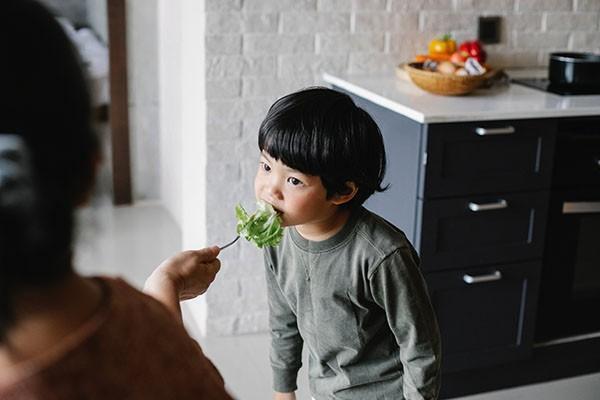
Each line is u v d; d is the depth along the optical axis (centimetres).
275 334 173
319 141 135
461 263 257
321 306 154
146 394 67
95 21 447
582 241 274
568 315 281
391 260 144
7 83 58
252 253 305
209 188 294
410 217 254
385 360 159
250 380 281
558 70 289
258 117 292
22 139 58
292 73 293
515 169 255
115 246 388
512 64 323
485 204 253
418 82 268
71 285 65
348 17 295
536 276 268
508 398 276
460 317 263
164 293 96
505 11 316
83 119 62
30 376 61
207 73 283
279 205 140
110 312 67
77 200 62
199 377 71
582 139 262
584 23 329
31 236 59
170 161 421
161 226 416
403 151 254
